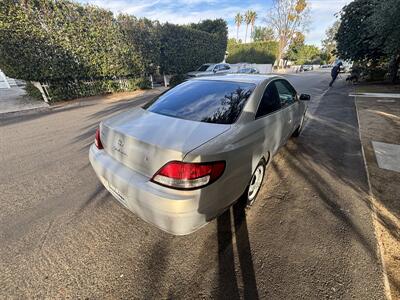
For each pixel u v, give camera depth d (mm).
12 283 1693
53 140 4871
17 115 7527
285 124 3139
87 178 3211
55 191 2889
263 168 2658
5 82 13523
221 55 21766
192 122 2043
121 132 1968
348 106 7555
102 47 11078
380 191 2727
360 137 4574
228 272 1772
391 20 8680
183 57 16766
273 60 34500
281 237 2090
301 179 3076
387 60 13570
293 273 1740
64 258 1899
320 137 4648
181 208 1554
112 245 2031
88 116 7227
